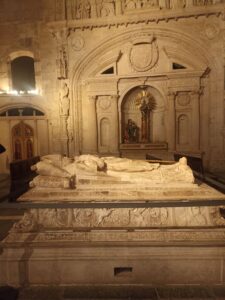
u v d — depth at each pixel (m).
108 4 11.49
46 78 12.28
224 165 11.27
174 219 4.23
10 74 12.80
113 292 3.71
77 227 4.20
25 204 3.35
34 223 4.26
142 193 4.38
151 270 3.89
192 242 3.92
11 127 12.91
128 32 11.46
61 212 4.28
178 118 11.73
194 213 4.23
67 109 12.02
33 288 3.86
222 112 11.16
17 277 3.95
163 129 12.37
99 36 11.65
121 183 4.63
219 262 3.87
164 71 11.44
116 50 11.73
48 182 4.61
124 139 12.46
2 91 12.82
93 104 11.99
